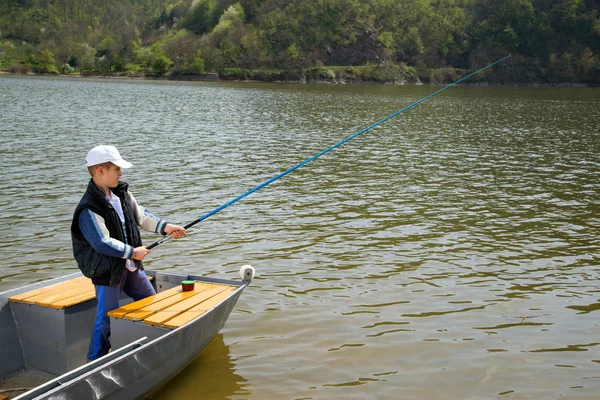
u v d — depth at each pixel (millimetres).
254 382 5223
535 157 19047
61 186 12664
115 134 21938
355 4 114812
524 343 6074
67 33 146000
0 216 10219
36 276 7523
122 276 5008
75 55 120625
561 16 107375
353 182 14023
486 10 113875
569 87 96312
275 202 11742
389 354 5781
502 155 19312
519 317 6691
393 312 6754
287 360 5617
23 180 13180
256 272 7883
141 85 71312
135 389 4547
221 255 8516
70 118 27500
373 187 13492
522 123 31453
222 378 5270
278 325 6355
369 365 5562
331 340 6039
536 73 104312
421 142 22156
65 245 8766
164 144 19656
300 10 114125
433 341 6066
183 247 8828
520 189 13734
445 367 5555
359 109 39719
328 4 113562
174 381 5199
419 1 125938
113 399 4336
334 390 5113
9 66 113562
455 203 12086
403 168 16234
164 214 10617
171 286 5980
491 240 9539
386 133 24906
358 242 9250
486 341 6098
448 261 8477
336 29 112188
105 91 54094
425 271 8062
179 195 12109
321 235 9570
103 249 4703
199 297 5332
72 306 5074
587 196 13156
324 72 101062
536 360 5727
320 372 5414
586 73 102062
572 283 7746
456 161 17734
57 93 48469
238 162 16406
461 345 5996
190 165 15680
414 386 5207
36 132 21797
